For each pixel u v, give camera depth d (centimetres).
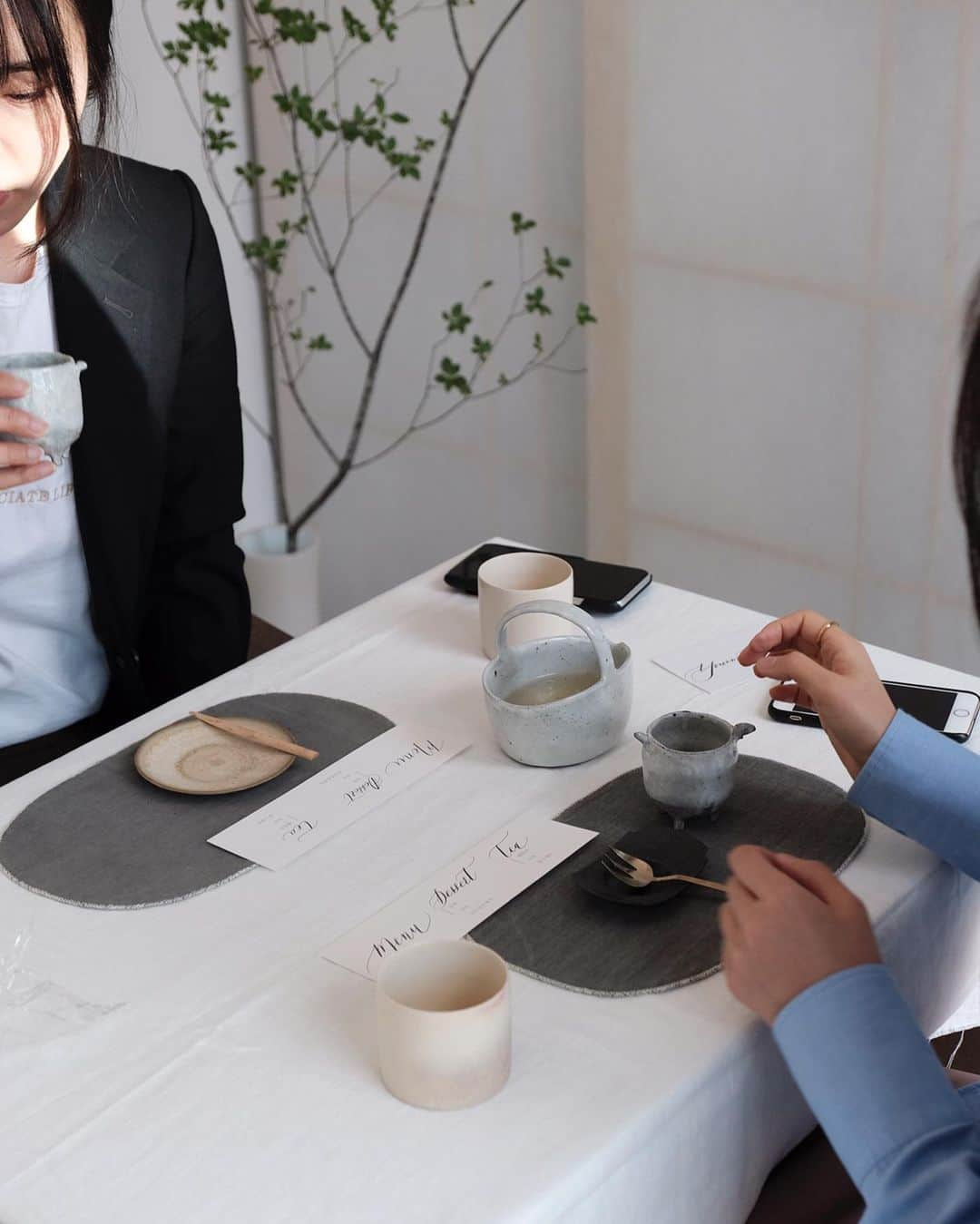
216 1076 89
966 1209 75
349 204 268
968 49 182
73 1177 82
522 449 263
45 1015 95
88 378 158
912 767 105
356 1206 79
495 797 117
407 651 142
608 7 215
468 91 240
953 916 111
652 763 110
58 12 129
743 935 89
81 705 170
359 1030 92
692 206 219
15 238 153
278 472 307
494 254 250
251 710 130
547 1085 87
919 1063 82
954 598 211
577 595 146
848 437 215
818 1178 104
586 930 100
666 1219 89
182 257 167
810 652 118
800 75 200
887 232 199
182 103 266
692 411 233
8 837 114
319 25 241
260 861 109
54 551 161
